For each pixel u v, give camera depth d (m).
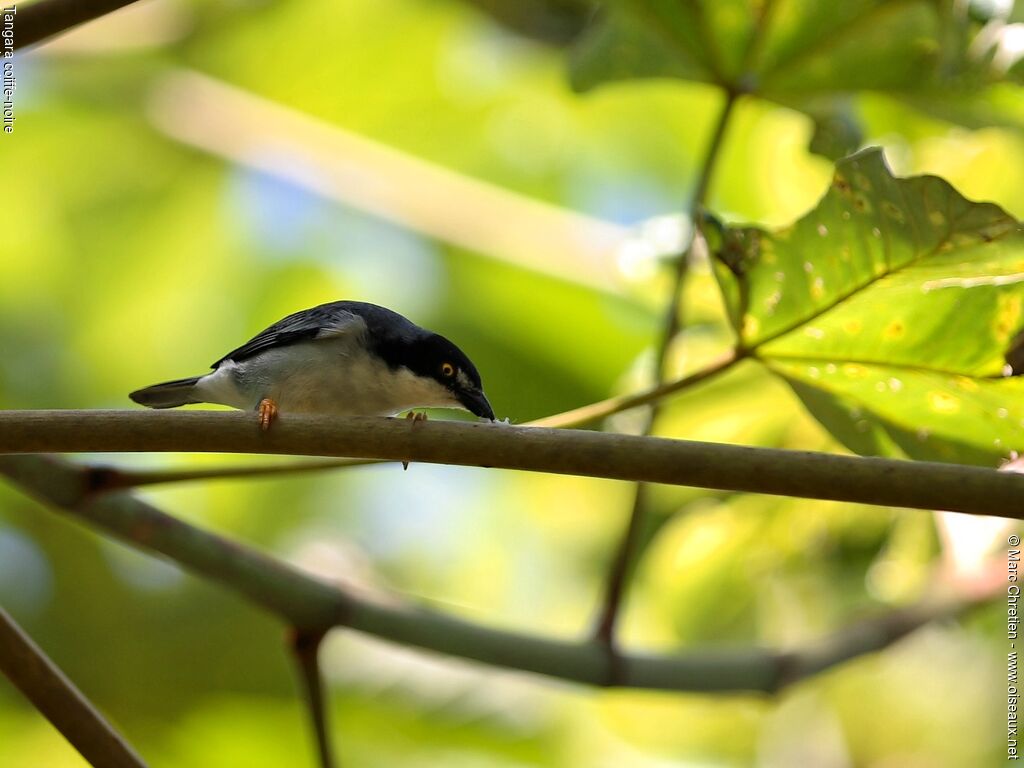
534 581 13.65
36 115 13.49
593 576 13.36
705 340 9.56
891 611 9.17
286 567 6.95
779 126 11.69
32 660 5.52
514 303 13.38
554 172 14.54
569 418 6.02
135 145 13.77
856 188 5.72
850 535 10.91
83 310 13.69
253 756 11.51
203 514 13.27
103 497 6.61
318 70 14.09
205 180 13.85
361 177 13.02
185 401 8.40
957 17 7.88
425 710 11.73
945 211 5.68
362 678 11.80
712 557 11.22
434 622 7.26
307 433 5.18
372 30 13.89
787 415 10.02
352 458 5.21
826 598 11.21
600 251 12.26
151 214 13.81
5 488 12.79
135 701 12.12
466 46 14.39
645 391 6.08
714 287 9.16
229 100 13.62
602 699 12.26
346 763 11.27
